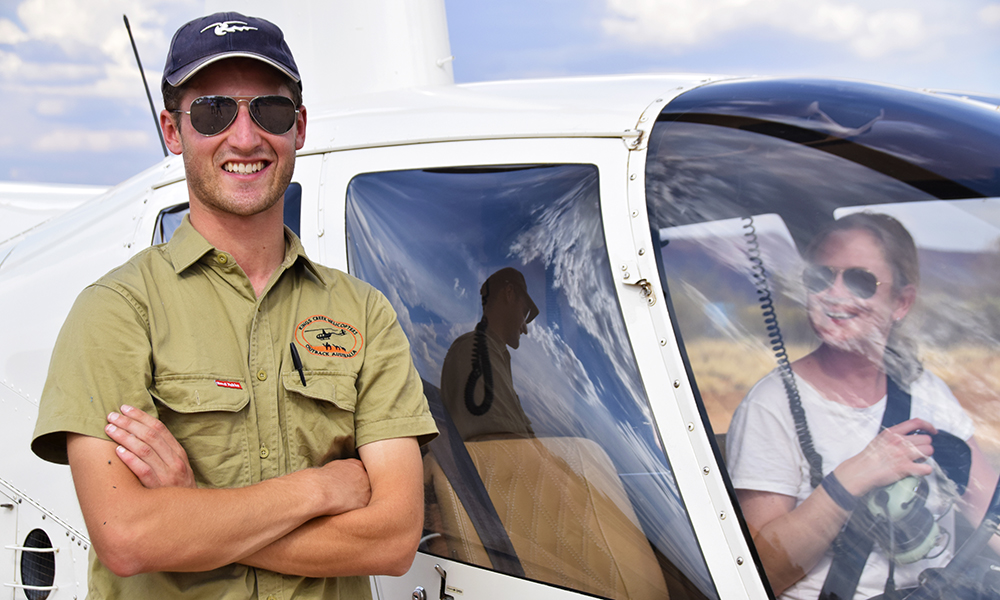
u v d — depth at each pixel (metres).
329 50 2.96
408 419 1.47
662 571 1.45
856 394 1.39
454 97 2.19
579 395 1.57
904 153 1.52
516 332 1.67
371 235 1.90
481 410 1.70
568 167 1.69
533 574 1.59
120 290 1.30
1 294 2.69
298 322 1.44
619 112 1.75
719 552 1.40
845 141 1.56
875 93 1.75
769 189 1.51
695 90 1.81
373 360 1.48
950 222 1.42
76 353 1.25
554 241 1.65
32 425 2.45
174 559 1.19
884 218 1.44
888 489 1.35
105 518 1.18
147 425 1.25
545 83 2.21
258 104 1.37
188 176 1.41
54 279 2.54
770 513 1.38
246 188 1.37
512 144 1.80
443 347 1.75
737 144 1.59
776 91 1.77
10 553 2.51
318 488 1.32
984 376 1.34
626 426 1.51
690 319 1.47
